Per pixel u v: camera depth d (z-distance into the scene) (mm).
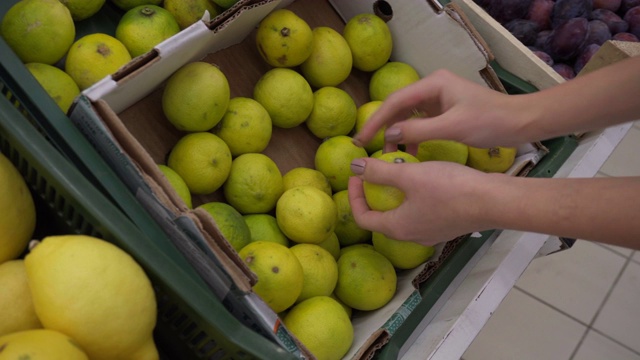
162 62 697
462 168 580
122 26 809
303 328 728
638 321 1680
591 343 1623
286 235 835
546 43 1274
